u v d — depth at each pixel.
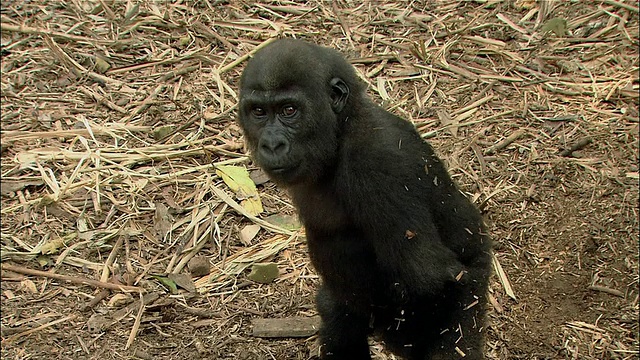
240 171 1.96
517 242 1.86
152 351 1.63
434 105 2.13
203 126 2.07
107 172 1.95
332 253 1.51
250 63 1.46
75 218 1.86
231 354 1.64
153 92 2.15
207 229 1.86
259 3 2.42
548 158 2.01
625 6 2.34
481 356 1.48
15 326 1.66
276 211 1.92
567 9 2.38
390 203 1.40
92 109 2.11
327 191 1.48
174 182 1.95
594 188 1.95
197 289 1.75
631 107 2.11
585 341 1.69
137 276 1.76
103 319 1.68
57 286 1.74
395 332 1.53
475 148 2.03
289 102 1.42
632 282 1.79
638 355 1.67
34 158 1.97
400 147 1.43
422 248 1.40
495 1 2.41
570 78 2.20
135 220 1.87
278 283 1.78
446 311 1.45
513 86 2.18
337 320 1.57
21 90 2.14
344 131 1.45
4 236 1.82
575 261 1.83
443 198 1.49
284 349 1.65
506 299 1.76
